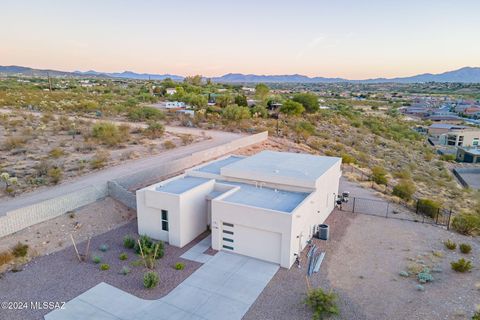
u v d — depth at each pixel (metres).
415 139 79.25
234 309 13.23
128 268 15.90
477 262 17.27
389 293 14.48
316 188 19.86
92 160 30.61
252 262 16.83
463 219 21.81
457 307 13.51
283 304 13.58
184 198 18.19
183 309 13.20
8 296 13.74
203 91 120.00
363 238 20.08
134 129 47.09
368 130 74.12
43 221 19.02
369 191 29.92
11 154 31.78
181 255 17.45
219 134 48.38
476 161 62.41
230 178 22.12
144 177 25.91
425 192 36.12
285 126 58.62
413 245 19.27
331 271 16.25
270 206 17.81
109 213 21.34
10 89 91.00
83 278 15.12
